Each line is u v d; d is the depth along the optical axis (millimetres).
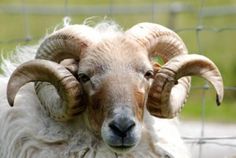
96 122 13086
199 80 35094
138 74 13070
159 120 14875
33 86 14797
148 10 40250
